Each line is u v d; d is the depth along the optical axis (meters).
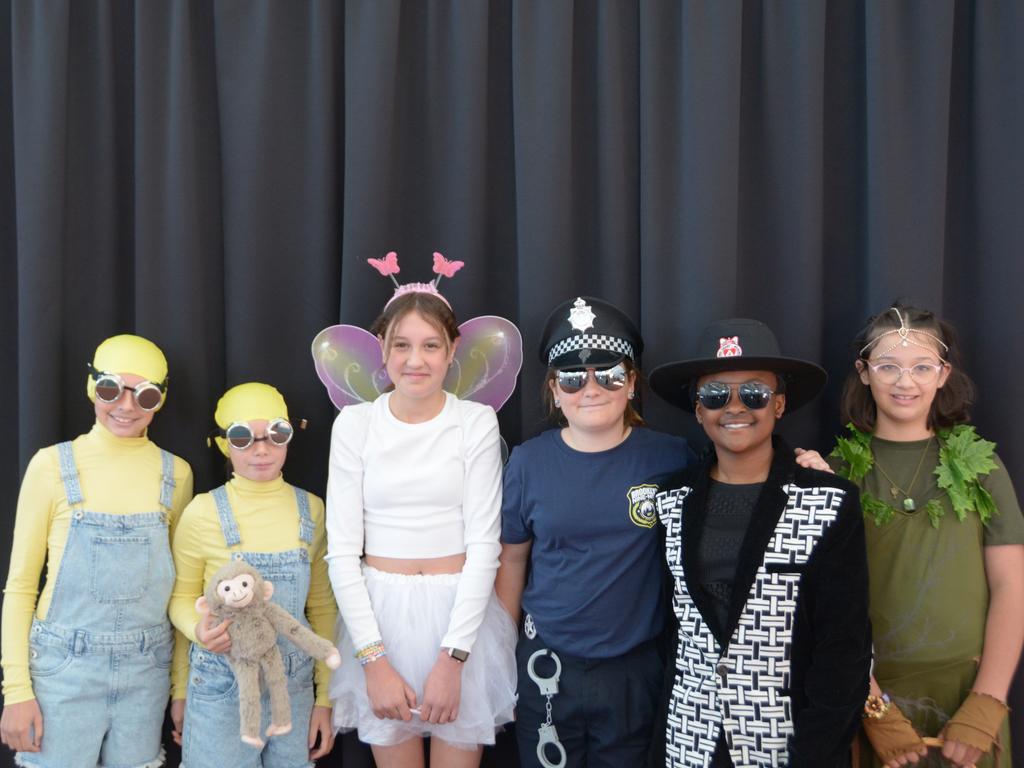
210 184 2.02
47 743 1.65
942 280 1.92
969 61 1.93
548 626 1.67
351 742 1.92
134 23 1.99
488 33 2.00
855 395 1.79
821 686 1.40
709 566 1.50
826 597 1.42
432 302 1.71
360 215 1.93
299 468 2.02
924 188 1.88
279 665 1.60
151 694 1.72
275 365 2.01
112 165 2.01
